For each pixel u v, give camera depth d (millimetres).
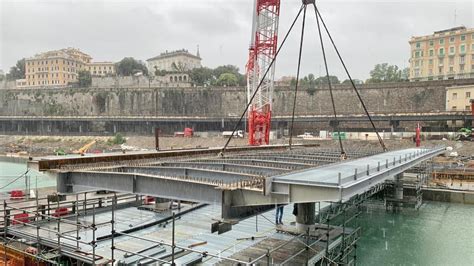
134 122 144375
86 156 27016
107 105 164750
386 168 21938
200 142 117500
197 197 18688
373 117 104375
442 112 98312
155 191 20344
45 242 21484
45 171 24094
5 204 23141
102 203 32344
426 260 26297
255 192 16812
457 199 46125
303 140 101562
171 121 135500
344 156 28672
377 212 41938
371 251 28578
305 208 23797
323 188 15289
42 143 139125
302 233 22219
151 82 180375
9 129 158625
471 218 39250
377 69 195125
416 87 118000
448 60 146625
